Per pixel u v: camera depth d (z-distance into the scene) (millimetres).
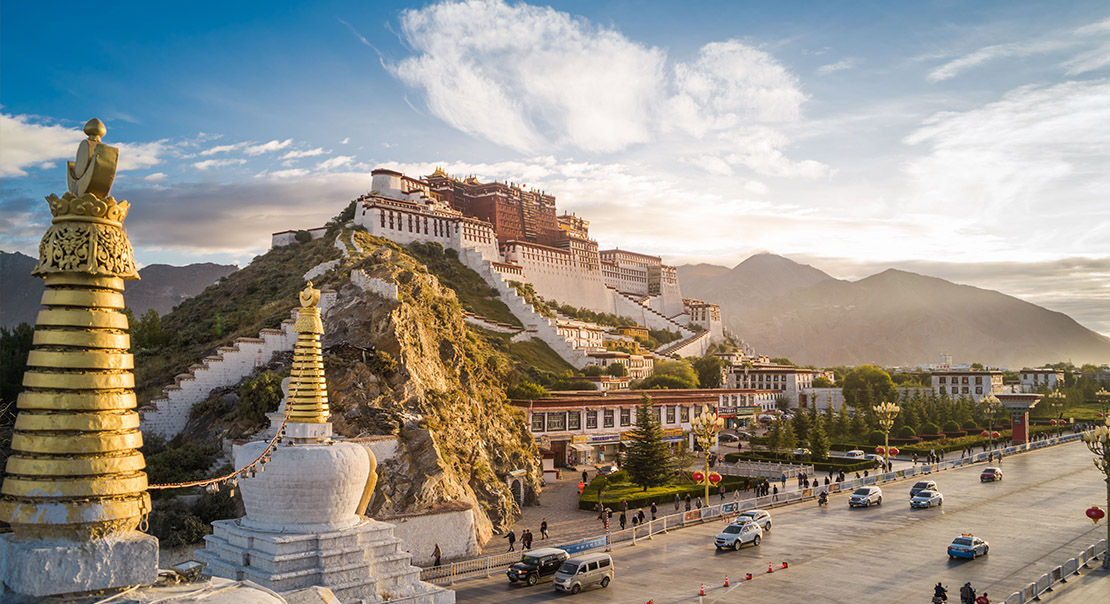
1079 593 47312
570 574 48844
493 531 66938
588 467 104875
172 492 58031
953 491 89062
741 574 52969
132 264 16875
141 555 16062
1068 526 68750
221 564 37938
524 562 51625
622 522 68125
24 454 15719
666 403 121188
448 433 70500
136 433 16906
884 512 76562
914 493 80625
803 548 60938
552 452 100250
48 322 16078
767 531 67750
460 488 64438
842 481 92438
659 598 47469
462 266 186250
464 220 192250
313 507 37594
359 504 39844
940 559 57031
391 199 184375
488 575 53688
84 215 16078
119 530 16188
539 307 185000
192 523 52469
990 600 46688
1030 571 53438
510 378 113250
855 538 64500
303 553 36844
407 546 55625
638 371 174250
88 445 15891
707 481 77500
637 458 86438
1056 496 85062
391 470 61344
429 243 182500
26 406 15898
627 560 57594
